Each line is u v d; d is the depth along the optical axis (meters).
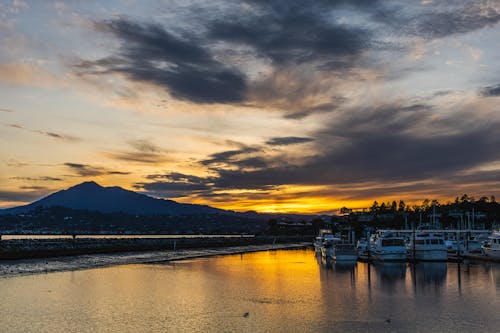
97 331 33.00
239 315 38.31
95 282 56.75
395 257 88.81
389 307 41.97
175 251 119.75
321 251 110.94
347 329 33.81
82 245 105.69
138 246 116.19
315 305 42.88
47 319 36.38
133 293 48.91
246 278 63.56
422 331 33.28
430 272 71.12
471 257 94.25
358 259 95.75
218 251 131.62
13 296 46.06
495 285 56.34
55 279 58.81
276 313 39.22
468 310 40.62
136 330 33.28
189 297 46.94
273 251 139.25
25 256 83.88
